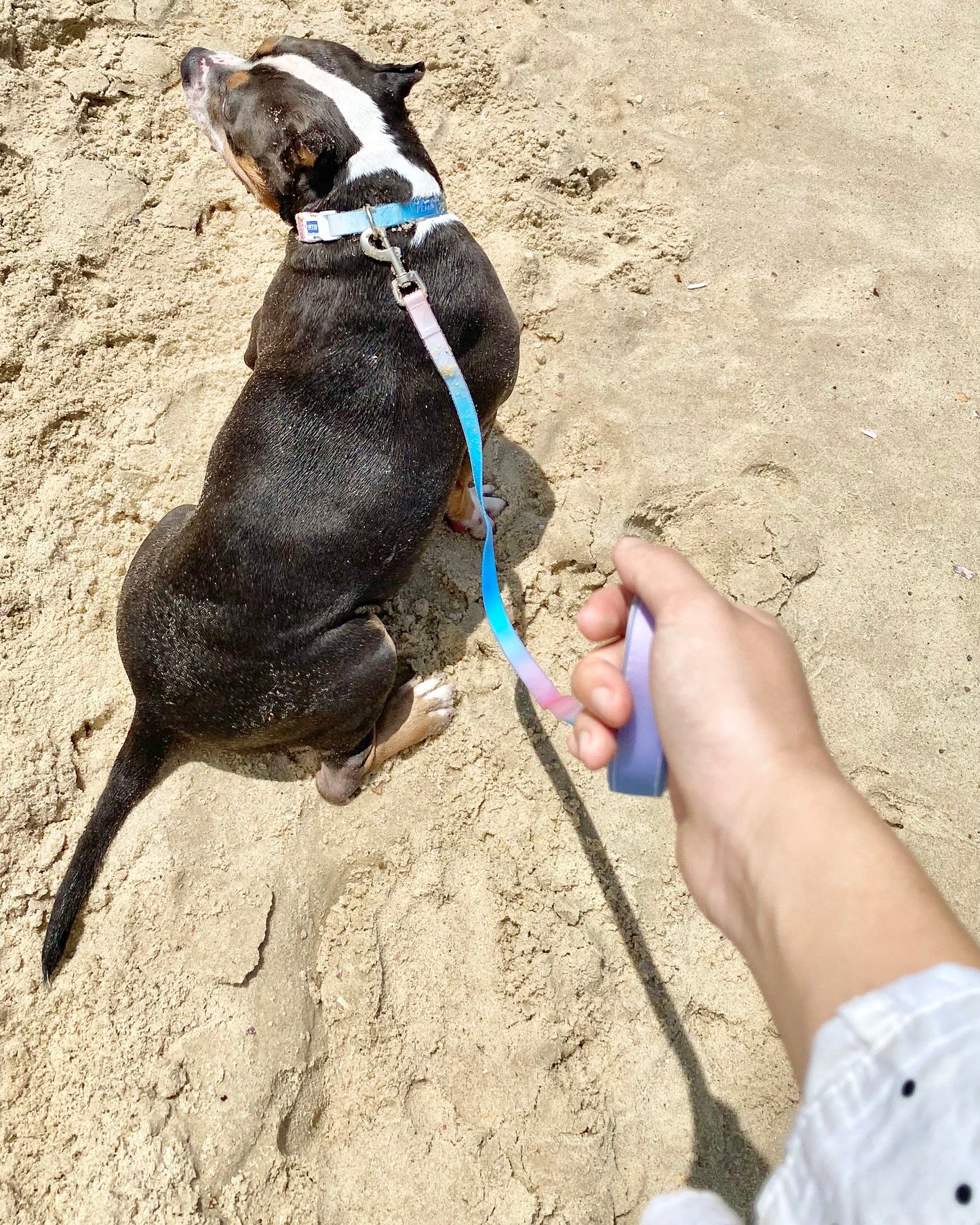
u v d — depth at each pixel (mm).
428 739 879
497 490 985
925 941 289
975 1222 213
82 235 1027
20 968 759
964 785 870
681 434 1012
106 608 909
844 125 1229
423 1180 721
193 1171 696
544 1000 779
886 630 933
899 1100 242
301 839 831
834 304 1092
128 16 1130
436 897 813
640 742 436
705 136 1203
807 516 977
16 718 843
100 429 982
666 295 1099
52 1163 694
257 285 1055
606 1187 732
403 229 817
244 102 822
